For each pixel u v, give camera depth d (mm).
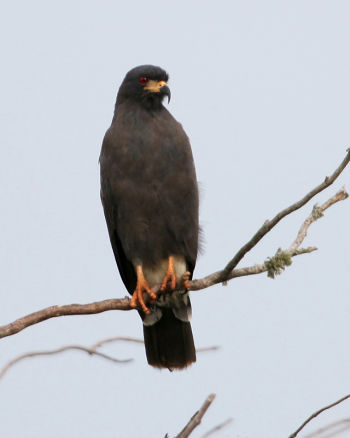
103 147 11852
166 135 11586
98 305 9023
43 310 8609
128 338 8172
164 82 11906
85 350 7852
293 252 8875
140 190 11523
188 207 11711
